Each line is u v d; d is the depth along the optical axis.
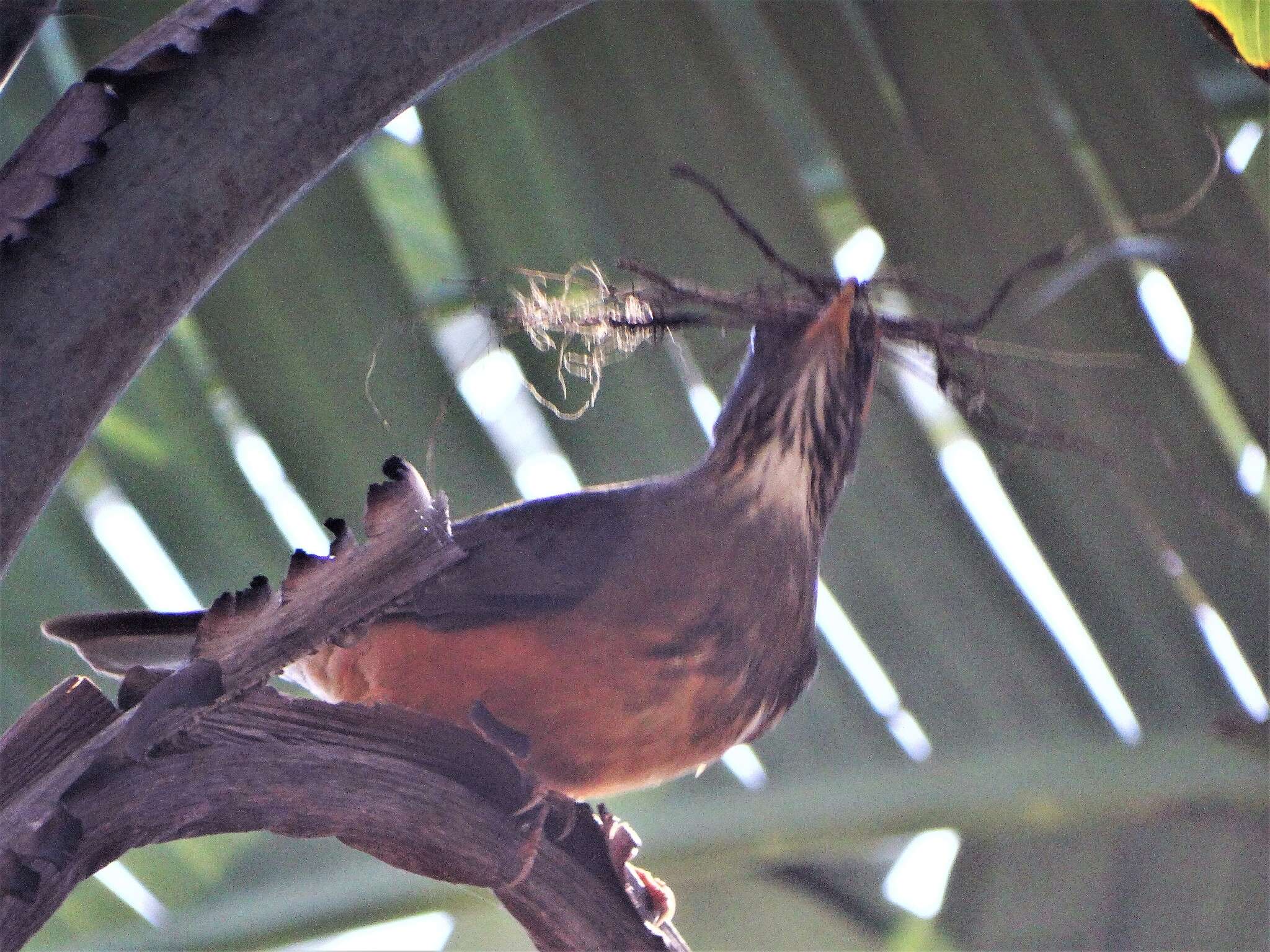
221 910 7.35
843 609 7.81
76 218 3.28
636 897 5.99
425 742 3.86
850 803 7.41
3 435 3.14
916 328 6.03
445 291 8.00
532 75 7.75
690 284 6.72
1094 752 7.48
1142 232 7.66
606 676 6.11
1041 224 7.56
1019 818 7.37
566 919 3.99
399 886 7.18
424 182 8.88
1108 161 7.73
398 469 3.49
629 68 7.71
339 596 3.39
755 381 6.75
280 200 3.43
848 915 8.34
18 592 7.93
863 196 7.67
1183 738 7.46
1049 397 7.56
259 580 3.36
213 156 3.36
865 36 7.85
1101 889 7.32
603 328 5.60
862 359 6.79
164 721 3.38
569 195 7.69
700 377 7.74
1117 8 7.73
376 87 3.49
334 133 3.46
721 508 6.43
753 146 7.61
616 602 6.12
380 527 3.42
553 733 6.19
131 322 3.27
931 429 7.83
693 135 7.64
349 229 7.68
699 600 6.23
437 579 6.02
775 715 6.69
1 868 3.19
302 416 7.62
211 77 3.39
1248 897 7.16
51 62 8.02
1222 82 8.38
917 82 7.75
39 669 7.90
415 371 7.63
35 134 3.32
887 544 7.81
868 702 7.70
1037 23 7.75
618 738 6.24
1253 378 7.56
